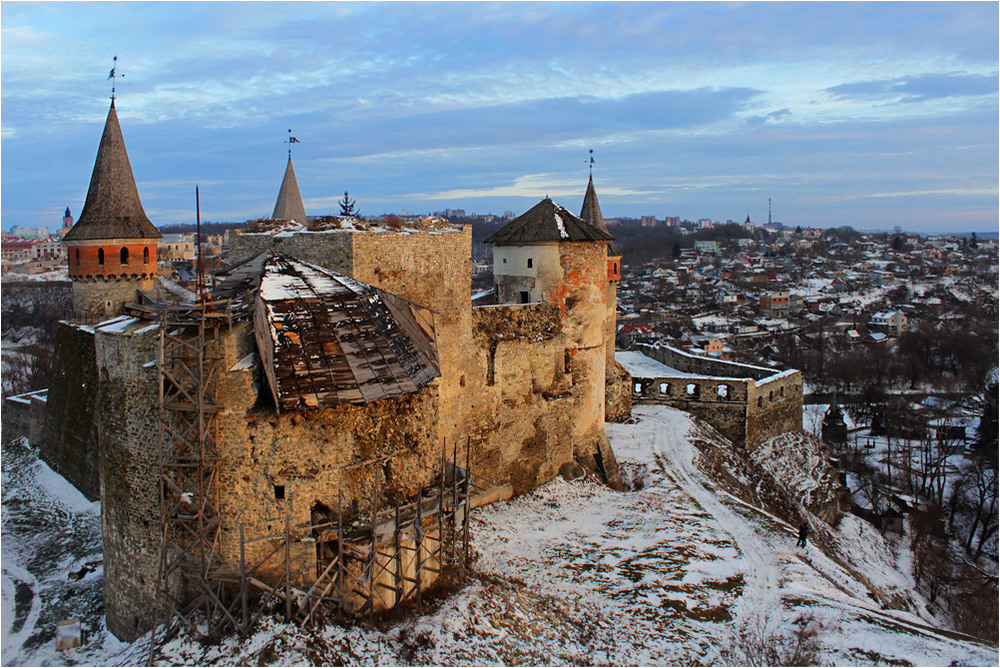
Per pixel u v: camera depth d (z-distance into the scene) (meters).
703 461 41.19
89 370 44.56
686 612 24.47
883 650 22.56
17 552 34.19
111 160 52.12
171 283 56.34
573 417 36.41
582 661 21.06
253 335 20.73
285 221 30.06
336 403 20.59
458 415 30.31
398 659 19.39
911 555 42.44
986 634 34.78
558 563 27.09
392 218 30.39
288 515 19.45
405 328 25.09
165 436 20.02
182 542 20.12
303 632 19.31
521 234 36.88
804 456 50.44
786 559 29.14
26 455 50.81
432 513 22.67
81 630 23.89
